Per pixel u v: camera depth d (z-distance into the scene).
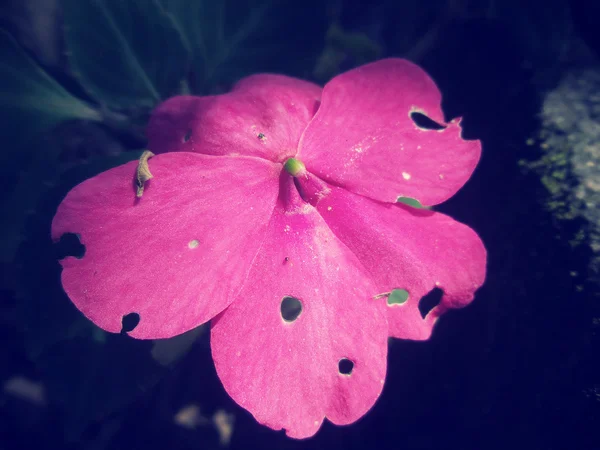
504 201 0.08
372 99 0.06
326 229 0.06
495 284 0.07
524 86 0.08
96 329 0.07
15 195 0.08
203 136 0.06
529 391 0.07
